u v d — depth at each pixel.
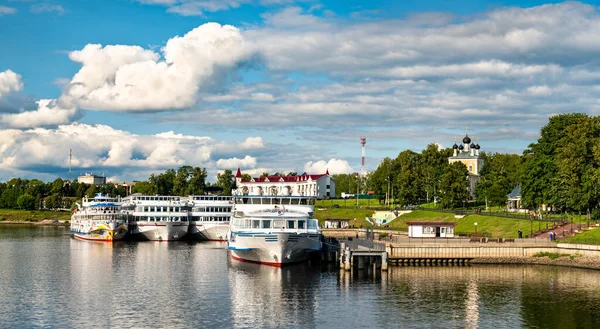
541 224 157.75
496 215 177.50
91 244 185.88
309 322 80.94
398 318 82.75
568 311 86.44
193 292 99.56
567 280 110.06
